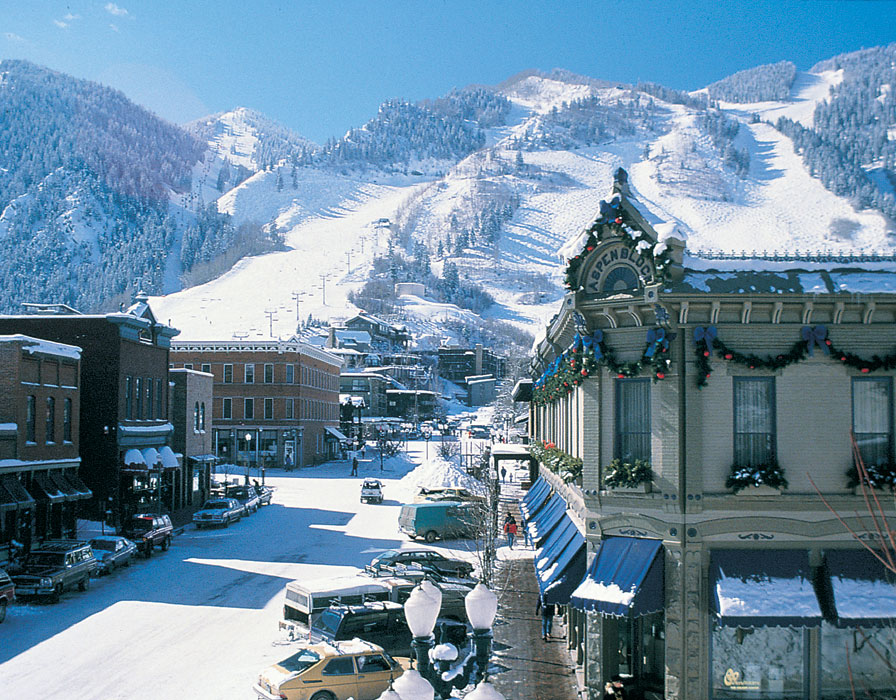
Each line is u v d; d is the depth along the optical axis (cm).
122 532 4472
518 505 5294
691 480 1955
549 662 2475
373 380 17938
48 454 4503
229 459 10325
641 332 2058
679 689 1912
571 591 2167
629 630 2111
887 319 1984
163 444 6181
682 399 1977
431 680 1105
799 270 2003
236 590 3566
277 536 5184
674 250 1972
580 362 2145
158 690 2241
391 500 7294
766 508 1948
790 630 1925
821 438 1977
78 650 2617
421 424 18300
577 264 2125
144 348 5950
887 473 1931
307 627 2644
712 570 1933
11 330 5516
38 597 3288
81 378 5488
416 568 3325
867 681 1897
